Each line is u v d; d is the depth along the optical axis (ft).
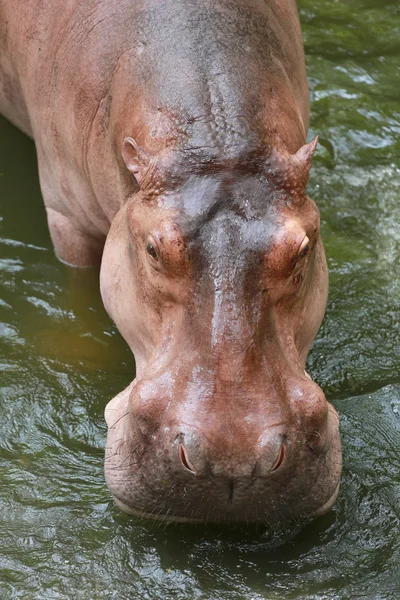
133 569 41.42
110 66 47.78
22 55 57.93
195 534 42.68
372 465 46.47
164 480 35.78
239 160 38.01
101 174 49.21
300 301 39.11
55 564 41.75
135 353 42.52
